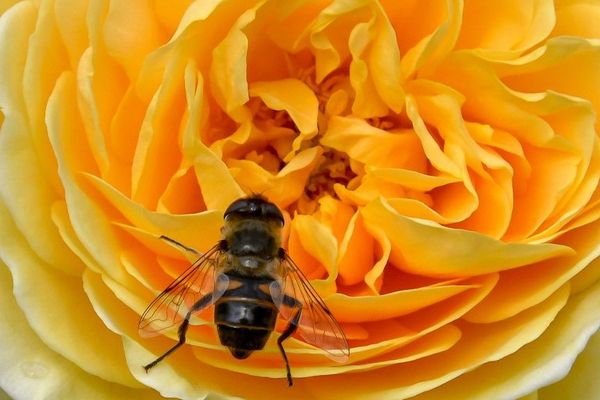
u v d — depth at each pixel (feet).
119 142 0.58
